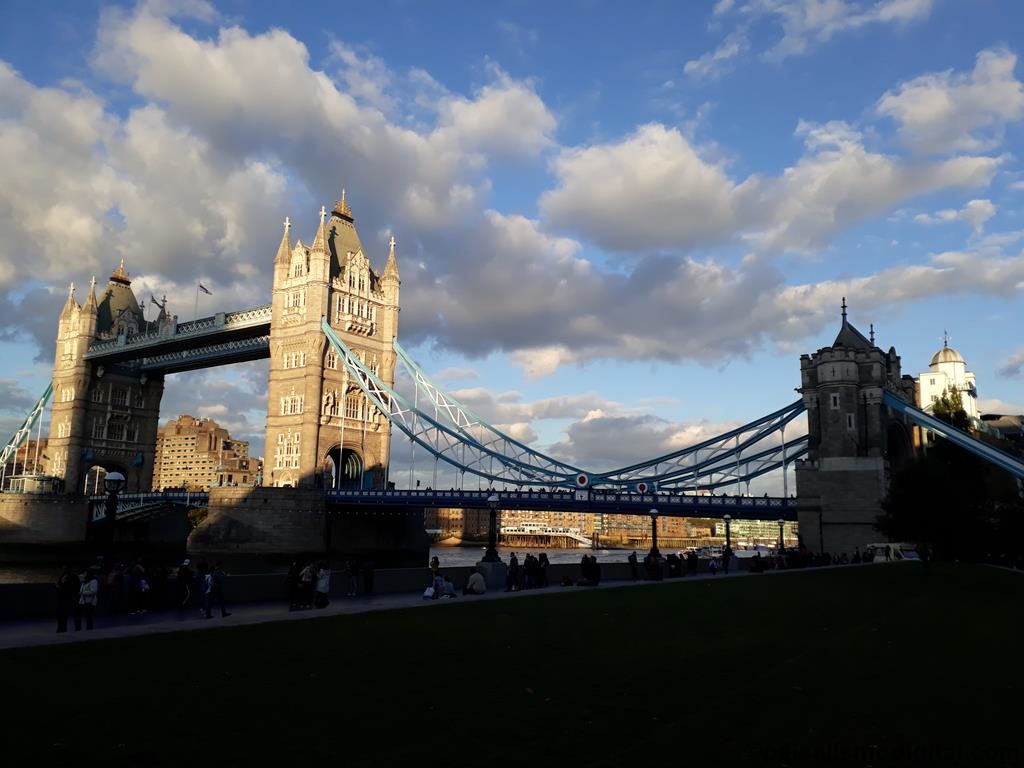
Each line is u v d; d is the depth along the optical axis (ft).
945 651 78.23
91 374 552.00
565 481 388.78
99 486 576.61
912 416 321.73
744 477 362.33
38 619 101.86
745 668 68.13
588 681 62.28
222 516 406.41
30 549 480.64
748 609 114.62
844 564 258.37
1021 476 294.25
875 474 314.96
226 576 125.29
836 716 52.21
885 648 79.61
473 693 57.82
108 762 41.81
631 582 176.55
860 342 340.59
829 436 328.08
